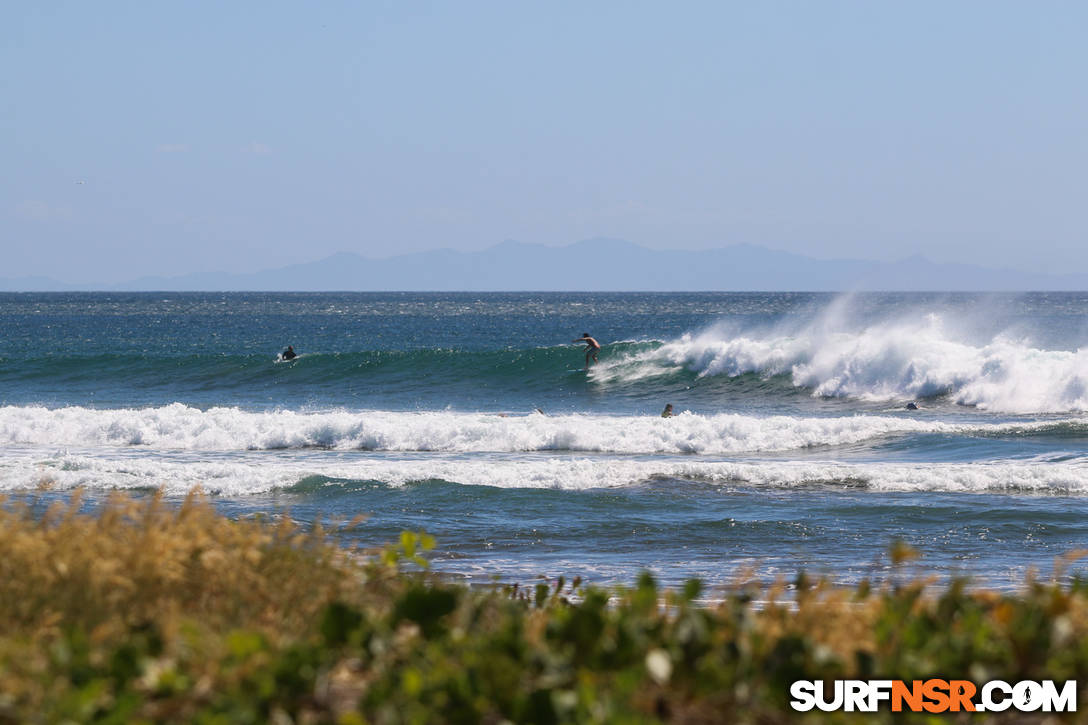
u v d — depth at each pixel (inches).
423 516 2074.3
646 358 5128.0
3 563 660.7
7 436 3216.0
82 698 472.4
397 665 569.3
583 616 587.8
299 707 514.3
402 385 5083.7
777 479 2490.2
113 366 5561.0
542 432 3181.6
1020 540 1887.3
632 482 2456.9
